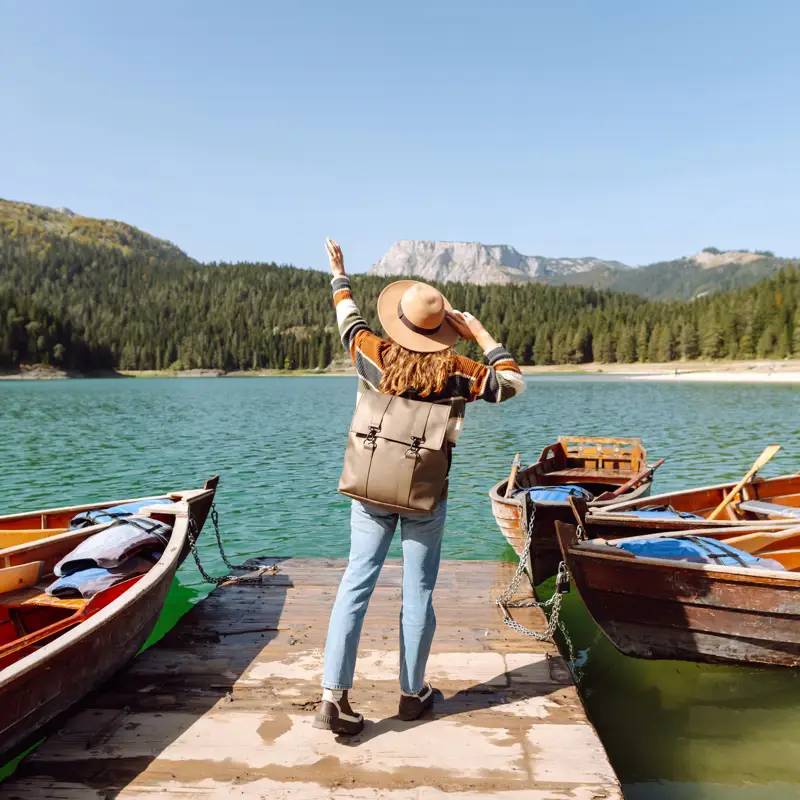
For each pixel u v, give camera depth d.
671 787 3.52
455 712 3.43
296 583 5.72
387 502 2.77
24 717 3.15
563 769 2.94
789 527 5.69
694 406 37.06
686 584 4.59
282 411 39.00
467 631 4.59
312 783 2.83
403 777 2.88
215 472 15.78
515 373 2.86
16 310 156.38
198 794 2.76
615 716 4.30
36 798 2.73
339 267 3.34
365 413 2.86
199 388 88.06
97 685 3.70
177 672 3.93
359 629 3.07
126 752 3.07
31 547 5.10
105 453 19.19
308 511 11.57
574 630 5.92
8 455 18.73
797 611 4.46
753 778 3.60
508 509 7.02
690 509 7.66
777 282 142.62
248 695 3.63
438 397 2.83
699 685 4.75
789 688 4.67
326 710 3.06
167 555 4.75
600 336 154.50
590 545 4.86
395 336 2.89
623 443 11.50
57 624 4.02
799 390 54.50
